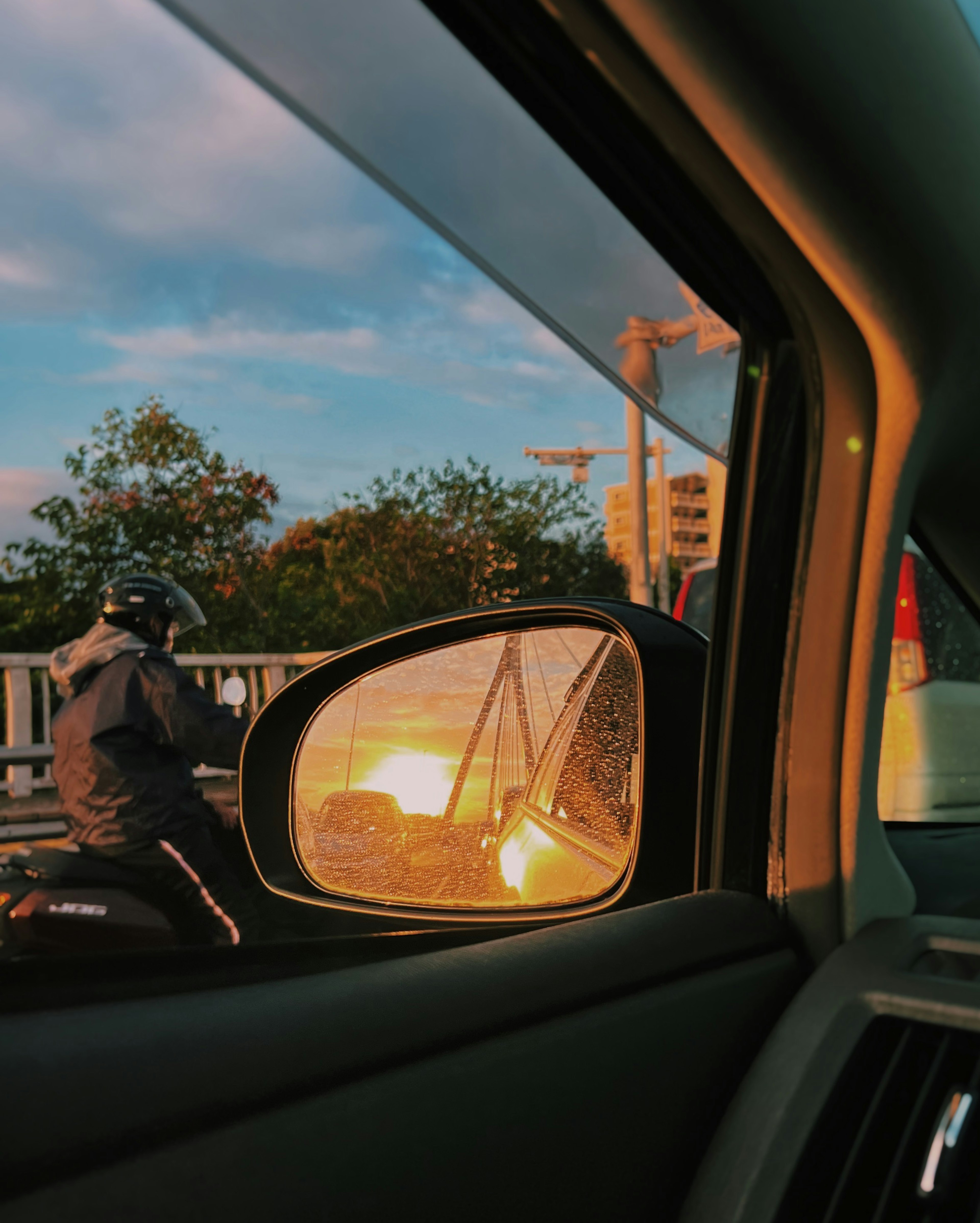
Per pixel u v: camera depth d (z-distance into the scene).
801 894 0.98
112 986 0.60
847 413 0.91
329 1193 0.58
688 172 0.69
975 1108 0.75
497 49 0.58
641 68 0.62
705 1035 0.86
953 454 0.99
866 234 0.75
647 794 1.25
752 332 0.89
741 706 1.03
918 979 0.87
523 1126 0.71
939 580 1.17
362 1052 0.64
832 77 0.66
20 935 0.66
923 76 0.72
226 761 1.12
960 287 0.81
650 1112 0.80
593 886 1.36
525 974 0.78
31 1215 0.47
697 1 0.60
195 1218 0.52
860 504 0.93
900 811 1.20
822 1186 0.78
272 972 0.69
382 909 1.48
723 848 1.04
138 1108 0.53
